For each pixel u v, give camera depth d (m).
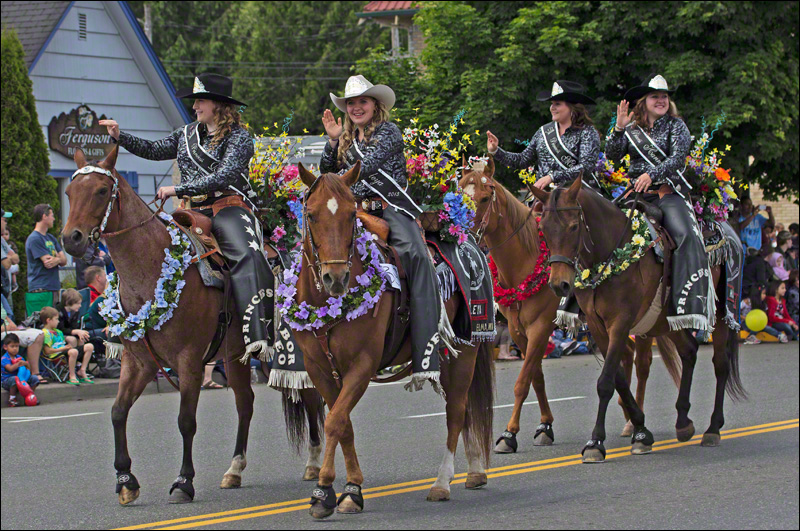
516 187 27.81
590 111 27.47
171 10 62.16
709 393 18.55
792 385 19.06
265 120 58.31
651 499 10.23
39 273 19.92
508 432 13.03
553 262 11.71
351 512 9.51
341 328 9.12
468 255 10.80
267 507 9.95
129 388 10.22
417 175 10.85
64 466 12.56
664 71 26.97
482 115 26.53
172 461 12.73
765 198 32.06
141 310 9.88
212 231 10.83
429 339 9.58
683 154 13.23
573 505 9.96
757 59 26.73
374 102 10.13
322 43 64.31
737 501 10.16
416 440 13.93
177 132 11.34
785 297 27.94
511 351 23.59
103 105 29.20
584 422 15.37
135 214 9.98
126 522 9.48
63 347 19.30
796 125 28.31
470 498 10.30
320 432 11.48
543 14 27.48
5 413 17.14
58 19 27.81
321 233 8.66
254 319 10.46
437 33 28.33
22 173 23.72
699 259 13.02
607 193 13.72
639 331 13.30
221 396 18.88
